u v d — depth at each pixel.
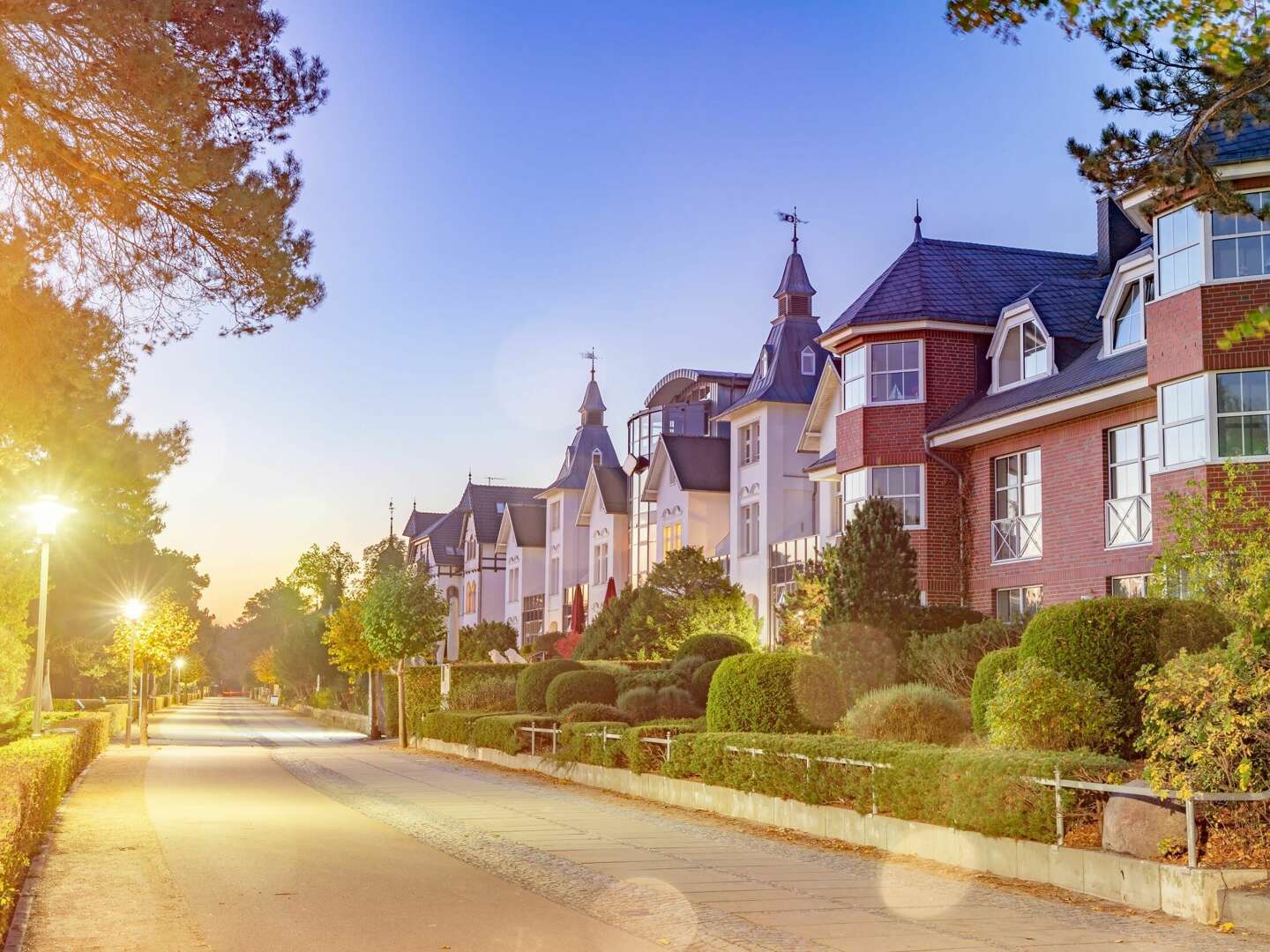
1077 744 13.02
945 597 29.45
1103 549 25.09
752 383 45.59
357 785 22.05
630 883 11.12
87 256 13.08
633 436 54.75
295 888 10.59
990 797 11.66
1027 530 27.53
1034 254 33.34
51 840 13.48
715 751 17.12
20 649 21.06
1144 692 13.61
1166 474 21.83
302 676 82.25
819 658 18.69
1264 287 20.64
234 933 8.66
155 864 11.82
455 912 9.57
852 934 8.91
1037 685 13.20
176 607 48.41
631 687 29.16
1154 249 22.33
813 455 42.56
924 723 15.69
